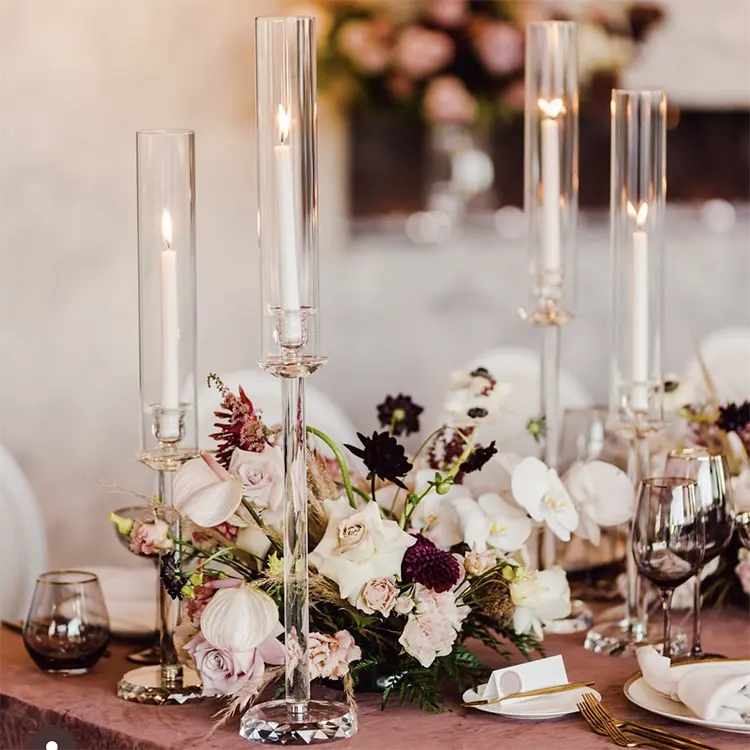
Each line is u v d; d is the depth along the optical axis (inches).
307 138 53.9
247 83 167.9
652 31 177.8
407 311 181.3
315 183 54.4
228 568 63.7
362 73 171.6
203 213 167.0
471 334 182.4
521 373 128.9
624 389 74.8
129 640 74.4
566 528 66.6
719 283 187.2
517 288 182.7
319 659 58.3
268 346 55.1
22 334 156.9
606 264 184.1
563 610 64.0
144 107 161.8
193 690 63.1
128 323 161.3
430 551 58.9
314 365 54.8
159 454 62.9
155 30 161.9
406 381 181.8
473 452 66.0
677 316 186.7
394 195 181.3
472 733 57.7
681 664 63.2
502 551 64.7
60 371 158.6
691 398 85.0
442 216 181.5
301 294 54.4
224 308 169.2
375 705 61.6
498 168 182.9
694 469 64.2
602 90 178.9
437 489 62.9
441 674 62.7
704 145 189.0
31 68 155.9
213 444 112.0
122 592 81.2
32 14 155.3
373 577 58.5
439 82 171.5
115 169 160.1
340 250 179.3
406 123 178.2
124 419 161.5
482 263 182.1
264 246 54.6
